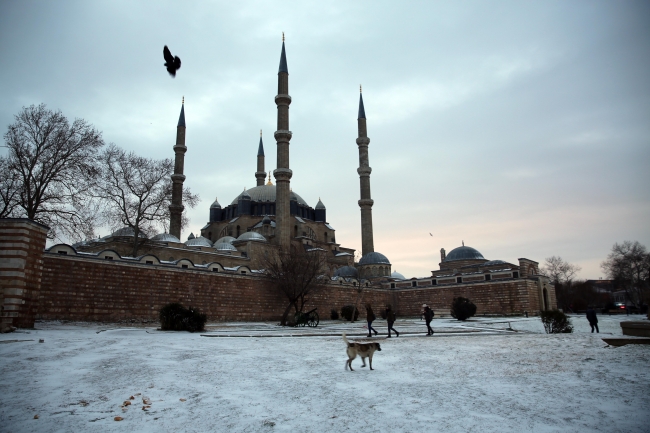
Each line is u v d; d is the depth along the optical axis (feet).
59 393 31.09
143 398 29.91
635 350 48.32
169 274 139.13
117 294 124.77
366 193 307.99
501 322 142.92
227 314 153.69
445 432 22.88
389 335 79.77
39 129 132.98
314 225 310.86
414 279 241.35
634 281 308.40
